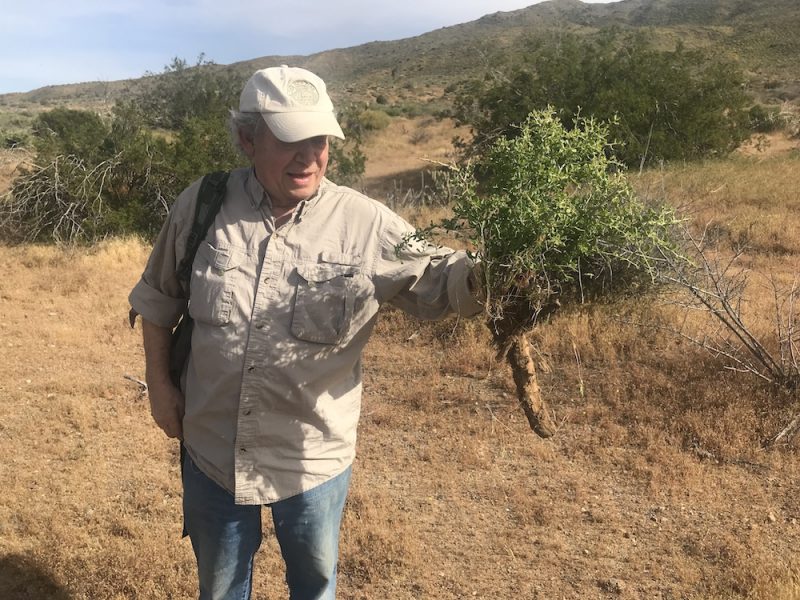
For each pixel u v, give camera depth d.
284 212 1.99
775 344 5.77
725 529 3.82
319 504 2.07
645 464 4.44
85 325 7.58
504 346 2.01
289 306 1.92
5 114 51.31
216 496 2.07
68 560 3.47
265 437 1.99
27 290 8.98
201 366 1.99
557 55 19.98
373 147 30.67
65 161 13.16
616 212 1.94
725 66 19.86
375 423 5.21
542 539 3.77
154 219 13.55
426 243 2.00
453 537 3.82
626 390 5.39
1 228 13.15
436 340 6.73
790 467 4.36
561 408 5.23
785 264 8.84
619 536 3.79
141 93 32.16
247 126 1.93
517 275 1.89
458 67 91.56
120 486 4.30
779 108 32.09
